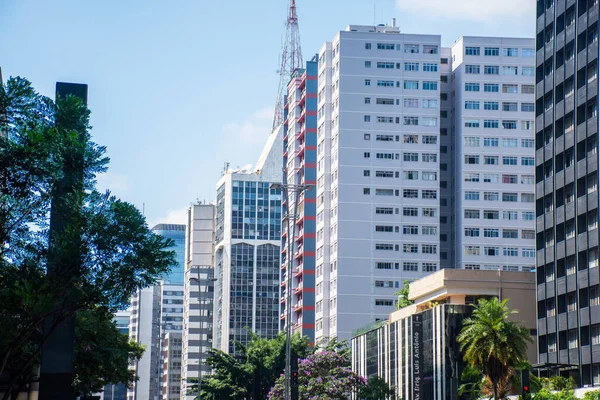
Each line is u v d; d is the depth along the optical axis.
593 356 106.00
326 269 192.12
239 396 125.94
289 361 96.56
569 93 117.56
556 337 114.31
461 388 98.62
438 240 188.75
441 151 198.88
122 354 76.38
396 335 138.25
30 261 39.72
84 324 61.09
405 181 190.25
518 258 190.88
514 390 102.31
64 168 40.16
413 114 192.25
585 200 111.25
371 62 192.62
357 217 187.88
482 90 195.12
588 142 111.81
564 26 119.88
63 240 39.88
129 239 41.44
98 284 40.75
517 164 193.88
